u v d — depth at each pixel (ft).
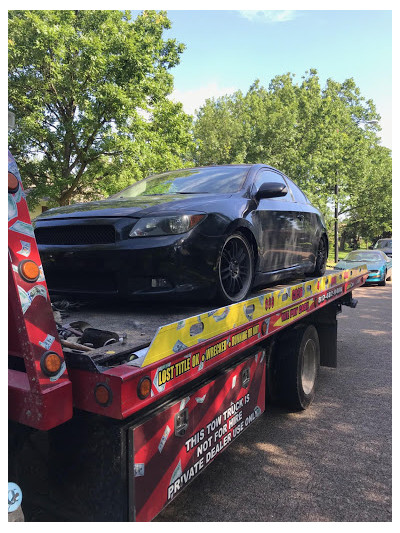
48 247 9.48
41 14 40.63
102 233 9.09
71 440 5.68
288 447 10.98
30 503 5.78
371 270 53.78
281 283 15.48
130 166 46.42
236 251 11.00
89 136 44.45
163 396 6.21
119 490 5.40
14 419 5.18
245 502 8.48
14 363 5.74
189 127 57.21
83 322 7.72
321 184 83.66
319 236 18.03
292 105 79.77
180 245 8.96
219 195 11.43
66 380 5.24
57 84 42.63
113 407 4.99
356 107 120.78
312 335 13.64
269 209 12.90
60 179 44.09
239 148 82.99
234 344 8.23
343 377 17.19
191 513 8.05
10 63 39.75
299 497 8.70
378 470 9.87
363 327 28.19
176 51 55.16
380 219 135.23
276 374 12.75
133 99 44.60
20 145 41.81
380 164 124.36
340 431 12.01
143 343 6.48
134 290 8.91
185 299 9.30
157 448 5.98
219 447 7.98
